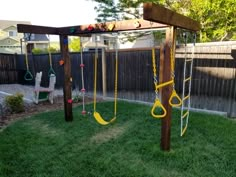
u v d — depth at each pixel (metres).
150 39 10.45
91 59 7.12
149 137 3.52
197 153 2.93
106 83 6.90
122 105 5.72
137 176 2.43
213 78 4.81
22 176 2.46
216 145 3.17
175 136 3.49
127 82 6.38
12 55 10.51
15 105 5.17
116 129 3.96
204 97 5.01
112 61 6.59
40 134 3.73
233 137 3.44
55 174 2.50
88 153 3.01
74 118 4.63
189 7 6.88
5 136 3.62
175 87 5.38
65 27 4.03
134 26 3.11
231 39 6.92
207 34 6.88
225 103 4.72
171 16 2.44
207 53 4.78
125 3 8.20
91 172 2.52
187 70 5.15
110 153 3.00
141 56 5.91
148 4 2.04
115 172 2.52
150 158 2.84
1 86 9.73
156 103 2.87
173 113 4.80
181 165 2.65
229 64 4.54
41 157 2.89
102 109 5.34
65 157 2.90
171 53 2.76
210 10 6.07
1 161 2.76
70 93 4.39
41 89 6.16
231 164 2.66
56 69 8.72
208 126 3.93
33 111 5.33
